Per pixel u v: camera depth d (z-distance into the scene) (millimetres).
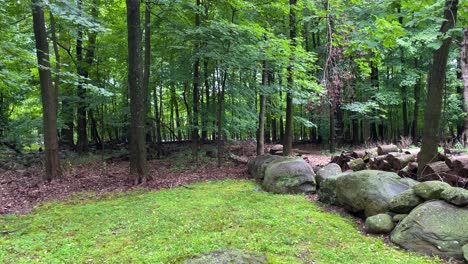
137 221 5574
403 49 14992
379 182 5387
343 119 19719
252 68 10641
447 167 5652
